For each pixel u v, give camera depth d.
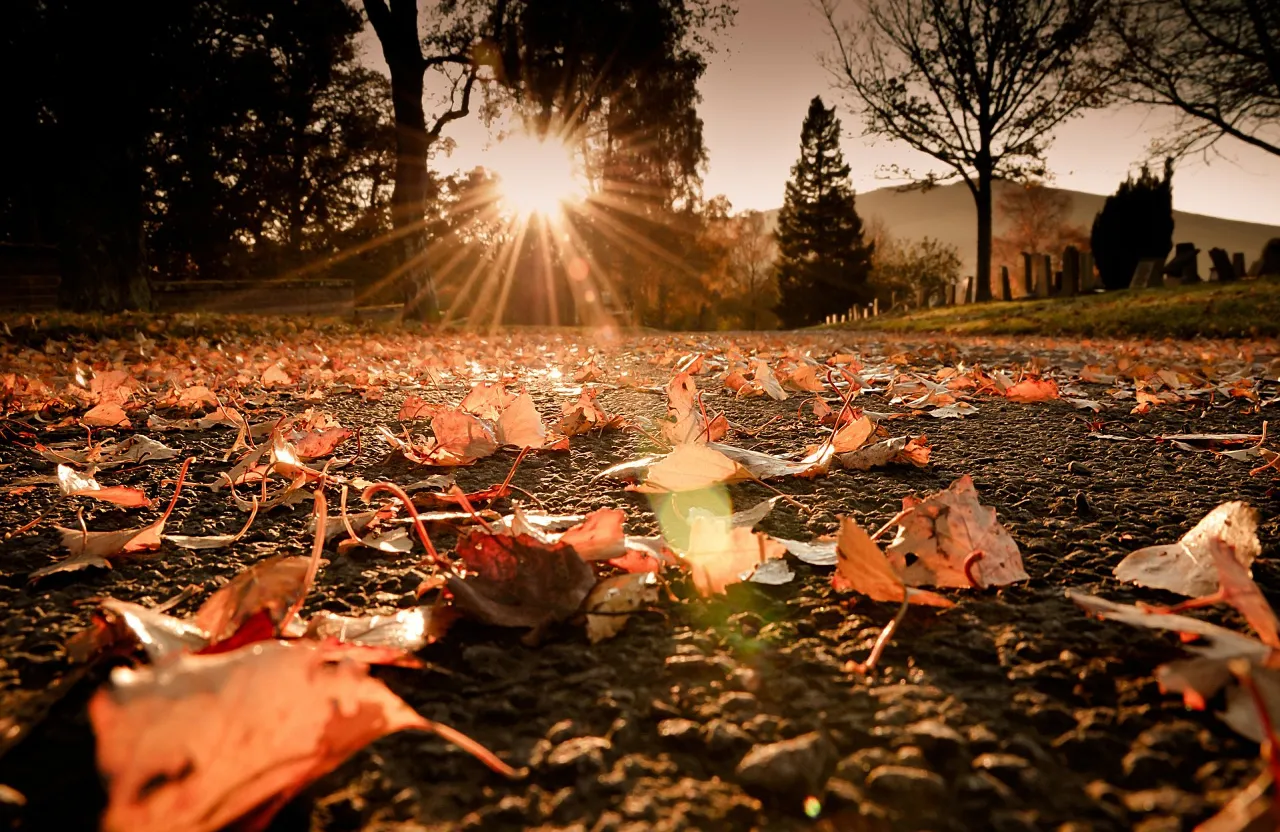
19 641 0.39
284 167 10.18
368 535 0.55
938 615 0.41
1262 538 0.53
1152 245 8.58
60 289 4.75
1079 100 7.88
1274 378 1.63
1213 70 6.52
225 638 0.33
